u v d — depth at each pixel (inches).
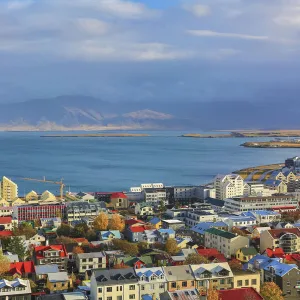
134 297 6815.9
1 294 6717.5
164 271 7042.3
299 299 7372.1
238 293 6205.7
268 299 6840.6
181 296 6122.1
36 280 7687.0
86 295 6791.3
